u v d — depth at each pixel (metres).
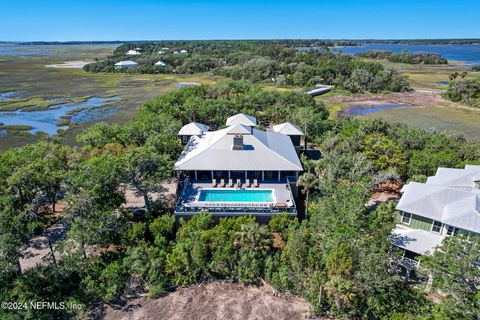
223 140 42.56
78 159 41.97
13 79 152.75
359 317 24.27
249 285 27.69
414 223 30.11
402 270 28.69
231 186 39.94
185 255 27.80
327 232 28.41
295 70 151.38
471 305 20.56
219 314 24.73
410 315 22.88
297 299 26.25
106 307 25.41
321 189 35.69
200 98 78.81
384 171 41.72
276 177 42.03
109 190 33.16
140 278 27.36
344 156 41.19
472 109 101.00
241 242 28.80
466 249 22.03
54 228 35.09
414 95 123.12
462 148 47.75
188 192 38.78
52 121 83.50
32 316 22.64
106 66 183.38
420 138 50.69
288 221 31.88
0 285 24.36
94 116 88.50
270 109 75.75
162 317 24.48
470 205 28.03
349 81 132.00
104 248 30.92
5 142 67.62
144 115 64.06
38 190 35.62
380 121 56.41
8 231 25.91
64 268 25.94
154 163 35.41
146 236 31.81
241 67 159.50
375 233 26.62
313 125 61.88
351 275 24.03
